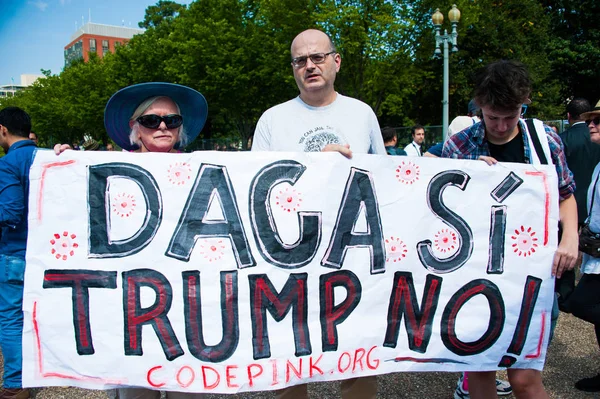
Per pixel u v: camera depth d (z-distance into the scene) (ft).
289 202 6.91
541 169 7.26
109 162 6.68
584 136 12.92
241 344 6.71
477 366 7.24
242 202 6.83
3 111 9.75
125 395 6.84
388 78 53.21
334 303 6.97
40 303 6.50
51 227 6.56
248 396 9.76
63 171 6.61
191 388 6.64
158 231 6.69
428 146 47.34
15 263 9.34
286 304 6.83
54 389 10.24
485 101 6.42
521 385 7.37
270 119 7.97
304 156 6.97
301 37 7.59
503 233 7.30
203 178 6.79
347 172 7.05
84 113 109.09
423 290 7.19
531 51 67.46
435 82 66.23
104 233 6.62
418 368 7.16
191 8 77.56
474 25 61.16
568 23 78.64
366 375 7.02
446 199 7.25
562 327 12.90
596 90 74.84
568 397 9.27
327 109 7.86
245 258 6.77
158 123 7.09
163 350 6.61
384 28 47.55
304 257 6.90
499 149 7.52
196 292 6.68
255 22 68.85
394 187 7.16
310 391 9.86
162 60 84.07
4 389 9.59
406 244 7.16
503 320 7.30
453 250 7.25
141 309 6.60
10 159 9.04
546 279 7.34
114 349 6.55
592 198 8.79
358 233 7.06
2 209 8.74
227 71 66.64
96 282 6.56
